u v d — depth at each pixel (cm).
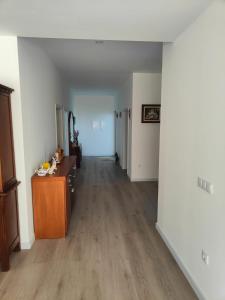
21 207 254
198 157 191
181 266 228
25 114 250
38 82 303
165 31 212
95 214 360
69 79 579
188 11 174
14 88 234
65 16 179
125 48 322
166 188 273
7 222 223
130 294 196
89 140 932
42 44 301
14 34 218
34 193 275
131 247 269
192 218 205
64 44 303
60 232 286
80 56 364
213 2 161
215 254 168
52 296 193
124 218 346
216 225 166
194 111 196
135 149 541
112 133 932
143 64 419
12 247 235
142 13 175
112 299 191
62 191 278
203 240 185
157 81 513
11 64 230
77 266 233
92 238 288
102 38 229
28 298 191
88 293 197
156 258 248
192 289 203
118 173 636
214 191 167
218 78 159
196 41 189
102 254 254
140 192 468
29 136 264
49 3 158
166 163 271
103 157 905
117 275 220
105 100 918
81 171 659
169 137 260
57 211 281
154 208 386
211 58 167
